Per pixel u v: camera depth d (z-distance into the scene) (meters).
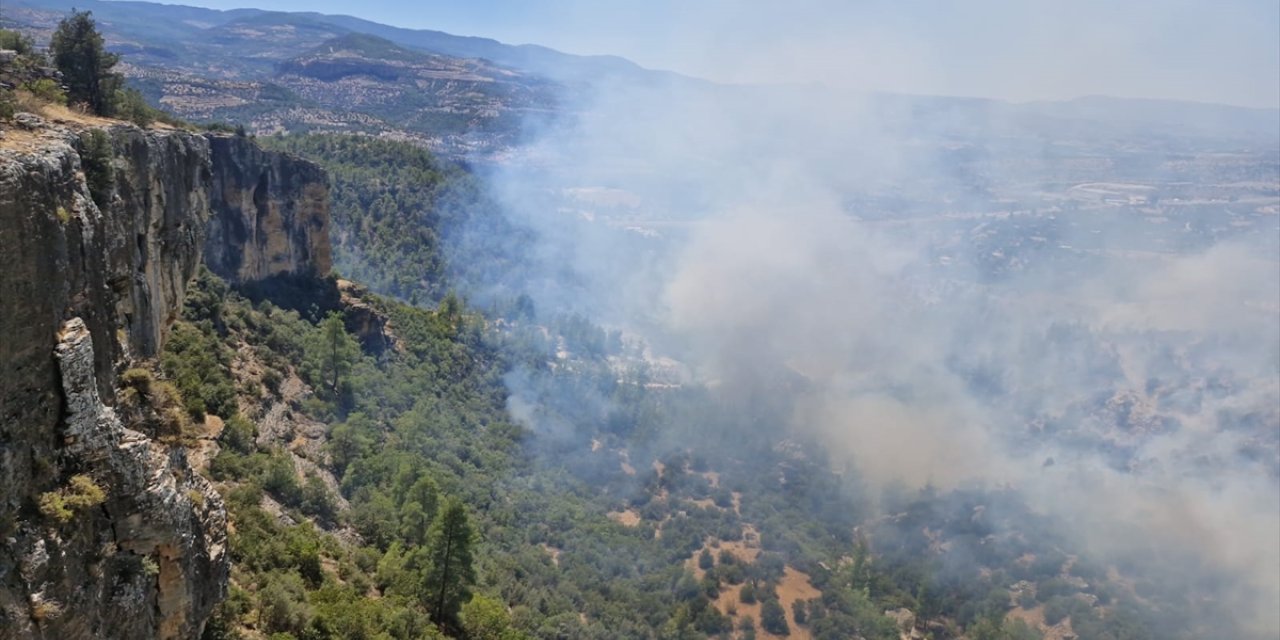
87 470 25.20
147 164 42.50
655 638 99.69
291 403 91.00
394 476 86.06
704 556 127.44
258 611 44.06
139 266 39.69
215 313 92.00
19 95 35.34
